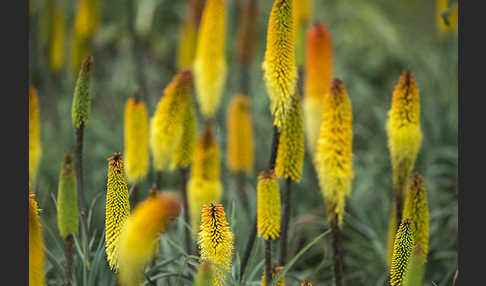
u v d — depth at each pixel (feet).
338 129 10.84
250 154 17.57
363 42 30.37
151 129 12.48
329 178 11.05
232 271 11.97
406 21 32.89
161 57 29.43
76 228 11.14
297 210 18.85
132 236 8.08
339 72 25.86
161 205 8.14
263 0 27.86
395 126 11.33
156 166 12.53
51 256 11.97
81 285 11.85
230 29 26.76
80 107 11.37
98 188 19.92
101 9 27.76
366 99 24.91
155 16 28.45
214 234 9.01
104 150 22.02
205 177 13.55
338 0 30.42
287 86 10.48
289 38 10.36
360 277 16.96
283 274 10.68
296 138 11.03
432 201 19.10
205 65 15.16
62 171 10.94
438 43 28.48
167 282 12.83
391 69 29.66
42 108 25.17
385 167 20.47
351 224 17.31
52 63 22.95
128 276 8.42
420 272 9.21
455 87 23.31
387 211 18.17
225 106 23.00
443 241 17.57
